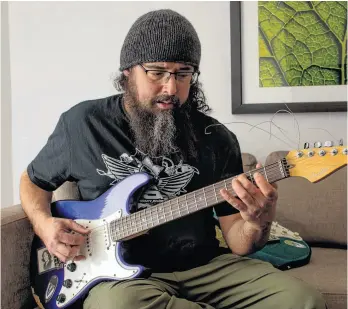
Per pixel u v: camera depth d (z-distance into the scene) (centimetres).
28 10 203
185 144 132
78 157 133
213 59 195
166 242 124
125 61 131
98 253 123
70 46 202
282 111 191
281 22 190
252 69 192
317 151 104
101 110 136
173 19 126
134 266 118
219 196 112
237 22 191
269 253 142
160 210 118
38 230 128
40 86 204
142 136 130
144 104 129
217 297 121
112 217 124
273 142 192
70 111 139
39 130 206
